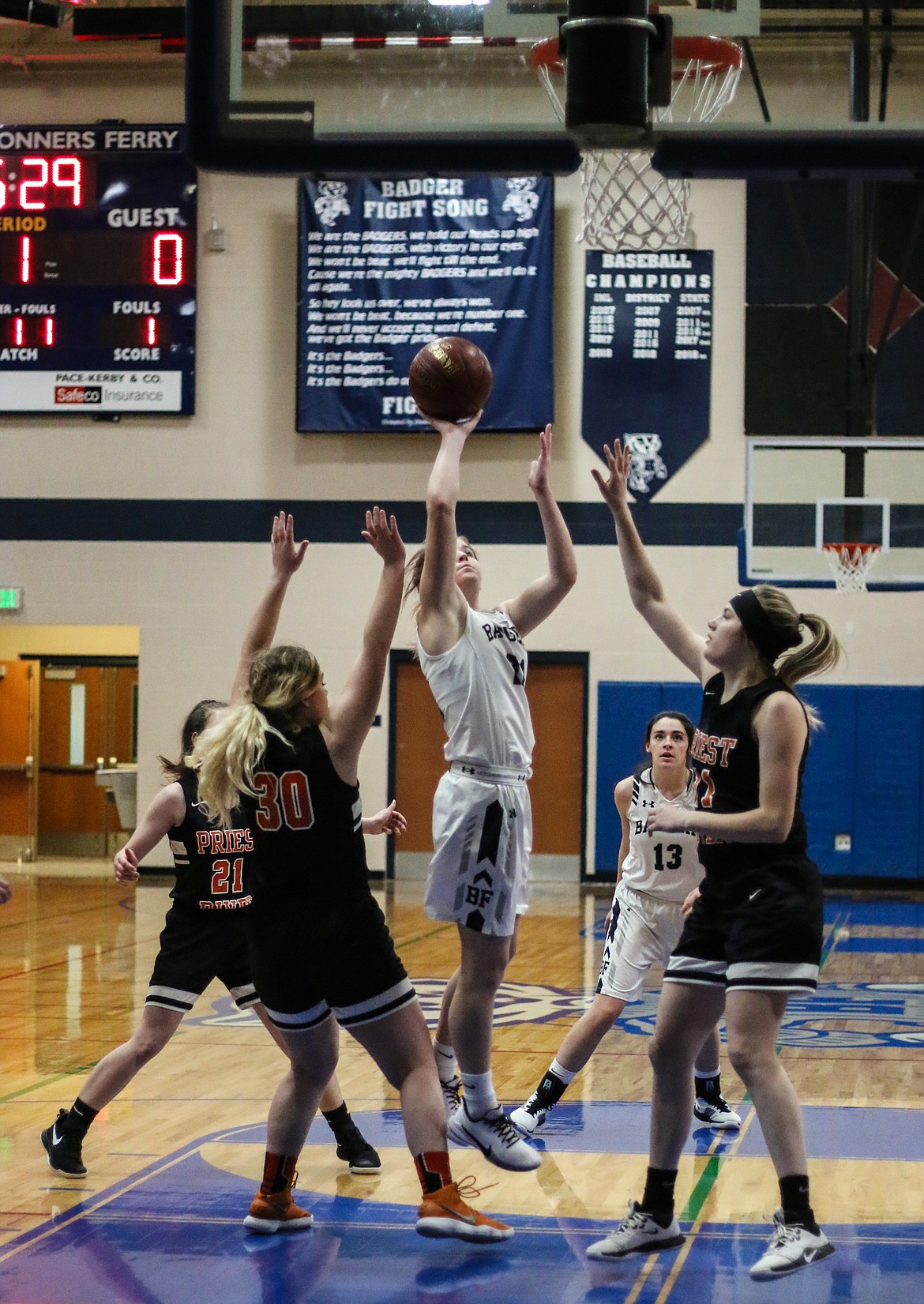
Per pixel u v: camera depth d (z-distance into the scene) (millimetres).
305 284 18391
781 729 4570
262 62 5301
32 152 18766
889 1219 5211
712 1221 5195
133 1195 5504
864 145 5113
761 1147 6270
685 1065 4758
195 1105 7043
